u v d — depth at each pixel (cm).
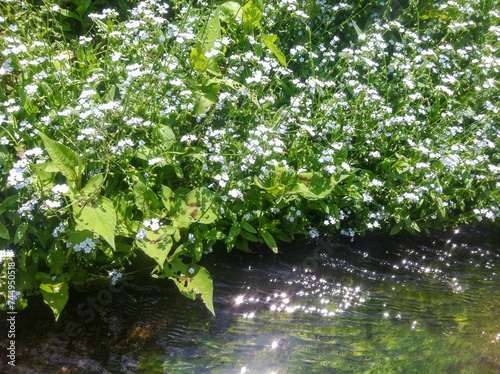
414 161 62
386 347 48
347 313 52
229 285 54
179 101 55
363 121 62
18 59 52
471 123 74
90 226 41
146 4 58
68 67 51
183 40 55
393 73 73
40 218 47
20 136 48
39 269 49
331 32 74
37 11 58
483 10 81
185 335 46
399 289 57
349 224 63
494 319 53
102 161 46
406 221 62
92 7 68
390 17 79
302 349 46
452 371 45
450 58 77
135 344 45
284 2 65
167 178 53
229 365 44
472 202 70
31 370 41
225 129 55
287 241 58
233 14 64
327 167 53
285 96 66
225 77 58
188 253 52
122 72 54
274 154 55
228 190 53
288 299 53
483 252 66
